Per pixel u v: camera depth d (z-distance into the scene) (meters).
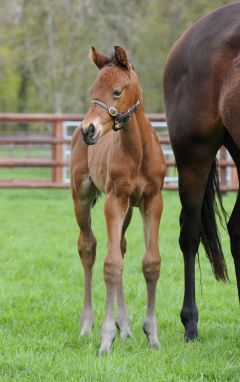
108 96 7.08
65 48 40.59
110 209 7.43
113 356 7.05
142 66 40.59
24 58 43.34
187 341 7.79
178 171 8.21
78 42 40.88
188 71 8.02
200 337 7.95
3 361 7.02
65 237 14.38
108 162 7.51
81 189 8.32
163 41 40.84
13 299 9.80
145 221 7.68
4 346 7.55
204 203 8.28
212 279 10.85
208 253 8.31
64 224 16.02
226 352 7.28
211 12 8.23
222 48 7.70
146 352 7.30
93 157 7.98
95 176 7.95
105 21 39.88
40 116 22.27
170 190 21.70
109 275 7.28
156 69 41.03
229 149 8.05
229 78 7.46
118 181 7.39
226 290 10.26
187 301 8.06
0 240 14.01
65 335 8.05
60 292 10.21
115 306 9.45
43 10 41.38
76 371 6.69
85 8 41.16
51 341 7.72
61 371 6.68
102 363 6.80
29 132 47.00
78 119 22.42
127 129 7.27
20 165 21.86
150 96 41.69
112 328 7.32
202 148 7.95
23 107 52.50
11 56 43.41
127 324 7.95
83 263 8.45
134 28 39.50
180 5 39.19
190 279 8.13
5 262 12.08
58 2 39.78
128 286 10.38
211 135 7.85
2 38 43.34
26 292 10.09
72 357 7.13
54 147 22.23
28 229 15.33
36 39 42.12
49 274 11.31
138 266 11.73
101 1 40.81
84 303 8.36
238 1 8.12
